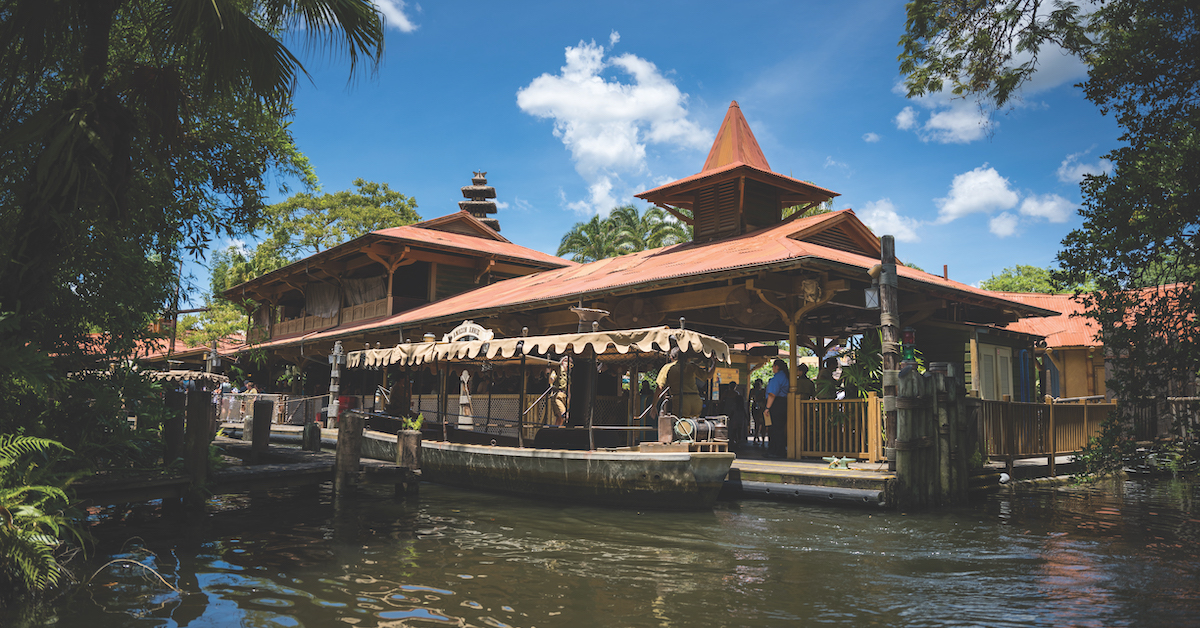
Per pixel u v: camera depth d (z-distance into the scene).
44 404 7.16
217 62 7.20
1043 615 5.50
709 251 17.48
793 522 9.55
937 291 14.41
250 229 11.23
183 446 9.35
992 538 8.49
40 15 6.54
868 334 13.58
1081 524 9.45
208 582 6.28
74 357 7.70
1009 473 13.30
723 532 8.88
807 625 5.25
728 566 7.09
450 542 8.20
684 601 5.86
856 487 10.48
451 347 13.08
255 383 33.84
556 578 6.57
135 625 5.10
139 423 8.86
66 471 7.43
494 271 29.28
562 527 9.20
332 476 11.72
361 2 7.57
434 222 30.61
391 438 15.22
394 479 11.90
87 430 7.62
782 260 12.45
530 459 11.92
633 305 16.52
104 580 6.29
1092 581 6.52
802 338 19.67
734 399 16.88
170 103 7.62
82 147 6.44
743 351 23.31
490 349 12.38
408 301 27.11
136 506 9.36
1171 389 14.88
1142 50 10.26
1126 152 10.52
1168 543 8.20
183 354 31.77
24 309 6.54
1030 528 9.15
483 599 5.86
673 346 10.94
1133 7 10.25
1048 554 7.65
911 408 10.70
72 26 7.04
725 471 10.70
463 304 21.77
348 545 7.96
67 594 5.85
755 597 5.98
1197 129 9.79
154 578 6.39
